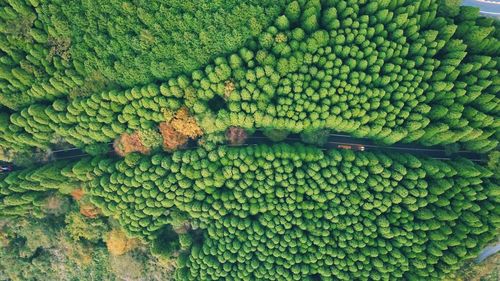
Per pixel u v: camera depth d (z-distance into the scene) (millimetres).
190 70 48562
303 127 49656
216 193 51656
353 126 49000
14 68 48500
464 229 48344
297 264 51875
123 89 49969
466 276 50219
